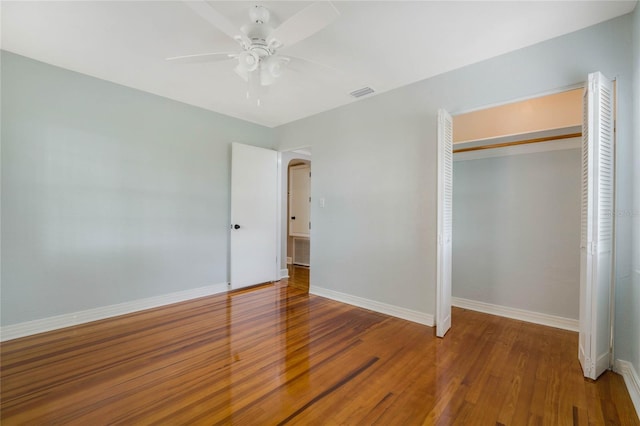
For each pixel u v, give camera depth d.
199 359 2.16
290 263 6.13
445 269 2.63
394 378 1.93
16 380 1.88
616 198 1.98
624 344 1.95
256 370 2.02
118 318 2.97
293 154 5.02
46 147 2.64
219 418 1.55
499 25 2.06
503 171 3.15
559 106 2.88
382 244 3.22
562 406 1.66
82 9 1.91
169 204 3.45
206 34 2.20
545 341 2.48
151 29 2.13
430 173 2.87
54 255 2.69
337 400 1.71
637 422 1.53
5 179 2.46
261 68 2.04
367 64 2.62
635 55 1.85
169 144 3.45
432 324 2.83
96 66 2.69
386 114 3.20
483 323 2.90
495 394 1.77
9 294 2.47
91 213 2.89
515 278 3.06
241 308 3.31
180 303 3.48
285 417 1.57
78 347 2.34
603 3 1.84
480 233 3.29
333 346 2.38
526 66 2.33
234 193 3.99
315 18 1.58
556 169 2.86
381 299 3.22
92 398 1.71
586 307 1.92
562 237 2.81
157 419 1.54
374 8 1.88
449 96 2.74
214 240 3.89
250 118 4.18
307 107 3.72
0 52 2.43
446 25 2.06
